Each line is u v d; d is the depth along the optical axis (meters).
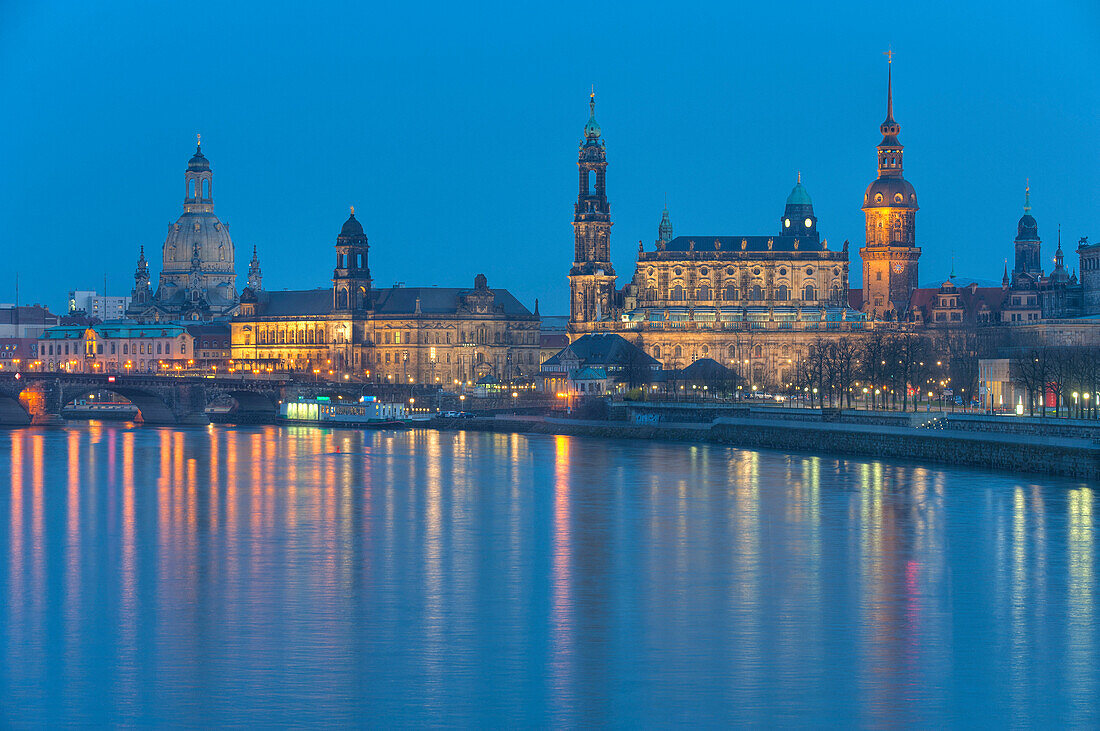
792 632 129.12
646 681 114.88
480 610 136.88
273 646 124.50
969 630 129.50
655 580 150.38
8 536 179.00
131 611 137.00
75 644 125.38
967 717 106.94
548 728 104.62
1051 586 146.38
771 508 199.12
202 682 114.62
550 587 147.00
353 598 142.00
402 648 123.88
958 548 166.38
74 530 183.75
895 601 140.50
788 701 110.25
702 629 130.00
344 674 116.56
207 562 161.00
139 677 115.94
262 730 104.25
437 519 192.88
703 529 182.12
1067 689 112.88
